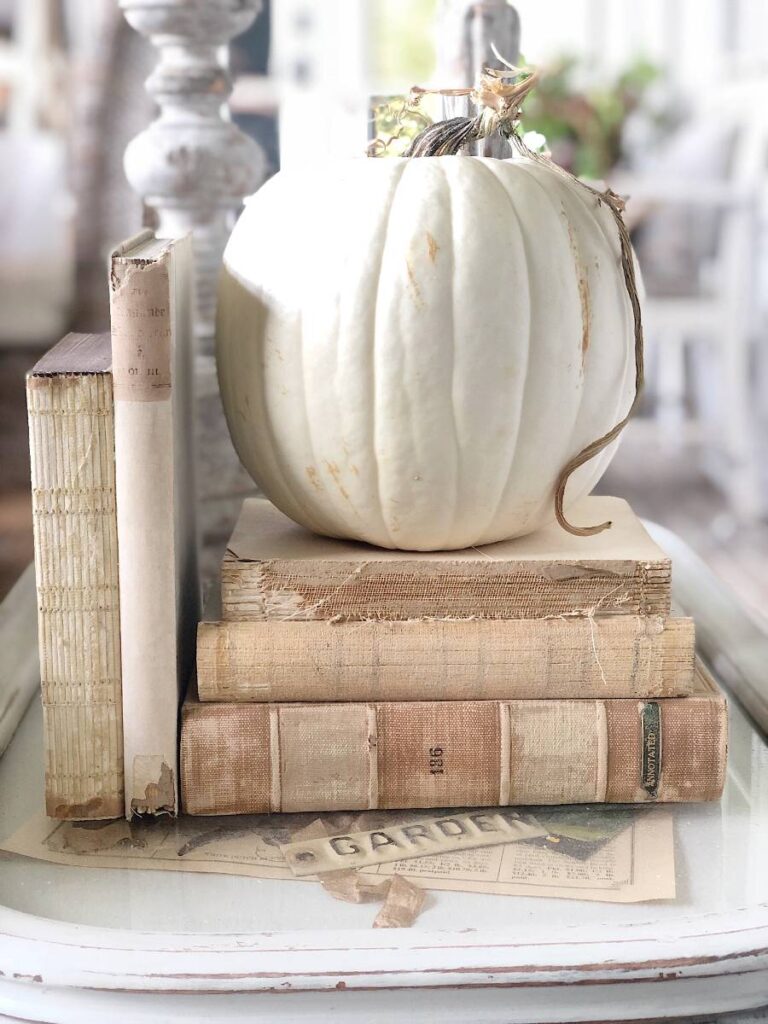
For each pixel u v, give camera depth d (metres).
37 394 0.60
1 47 3.91
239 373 0.67
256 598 0.66
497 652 0.65
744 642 0.90
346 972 0.50
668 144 3.41
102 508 0.62
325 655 0.65
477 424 0.62
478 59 0.87
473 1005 0.51
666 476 3.18
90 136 2.69
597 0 4.73
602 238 0.67
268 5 1.52
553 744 0.65
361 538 0.69
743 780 0.72
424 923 0.55
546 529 0.73
